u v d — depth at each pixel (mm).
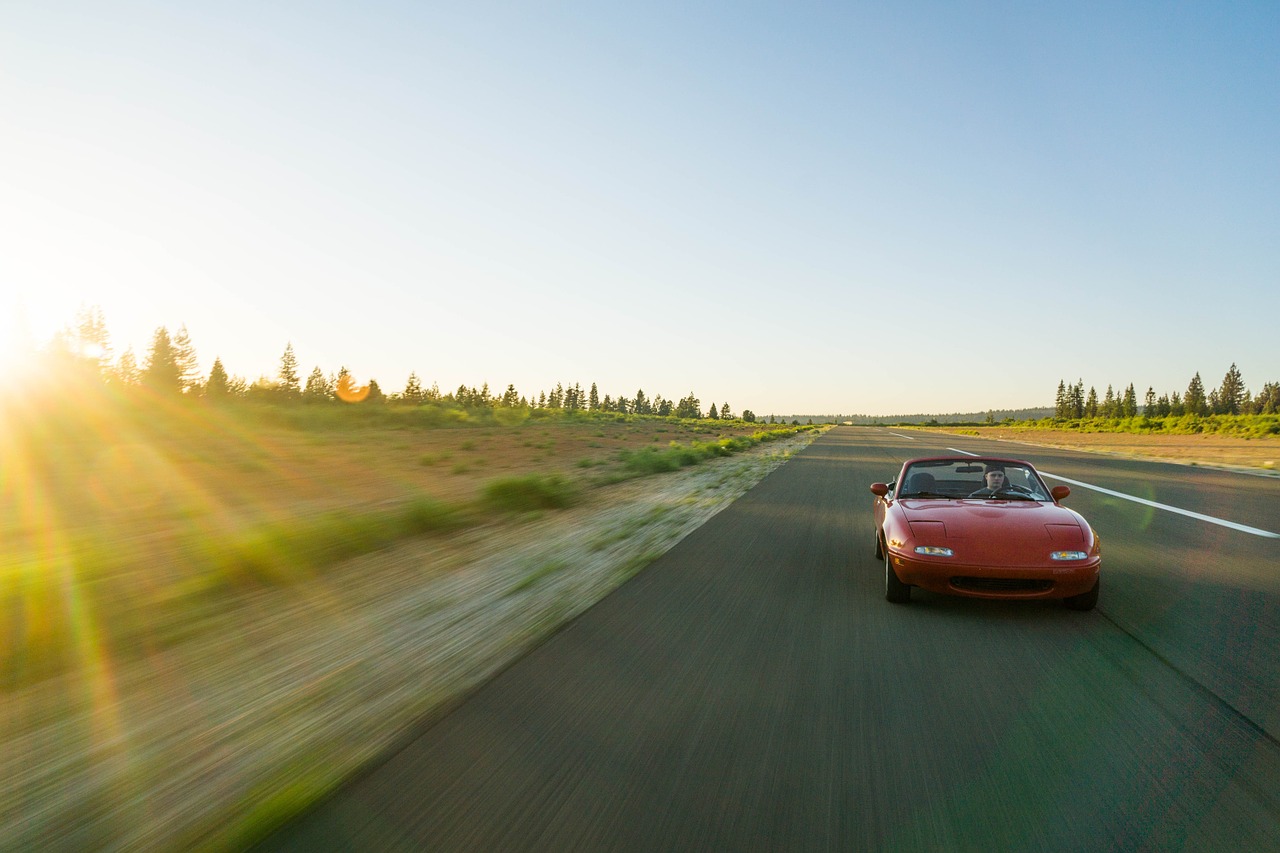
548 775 3061
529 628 5363
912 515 6406
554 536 9641
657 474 20078
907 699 3916
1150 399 180125
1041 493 7070
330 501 13242
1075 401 193750
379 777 3066
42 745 3660
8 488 15109
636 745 3346
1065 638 5086
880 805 2799
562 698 3953
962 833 2605
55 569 7492
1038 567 5504
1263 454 30891
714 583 6867
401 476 18125
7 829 2846
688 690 4062
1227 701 3877
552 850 2512
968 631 5273
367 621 5719
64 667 4840
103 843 2713
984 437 63094
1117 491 15578
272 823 2693
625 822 2686
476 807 2803
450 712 3777
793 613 5781
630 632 5238
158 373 76125
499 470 20297
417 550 8703
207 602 6402
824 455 31172
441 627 5473
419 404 53344
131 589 6867
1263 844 2531
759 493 15273
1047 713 3713
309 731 3627
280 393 44031
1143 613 5770
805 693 4012
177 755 3451
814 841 2559
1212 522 10953
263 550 7355
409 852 2508
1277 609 5898
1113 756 3213
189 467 19531
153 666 4809
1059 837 2578
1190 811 2752
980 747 3312
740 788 2938
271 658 4891
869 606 6020
